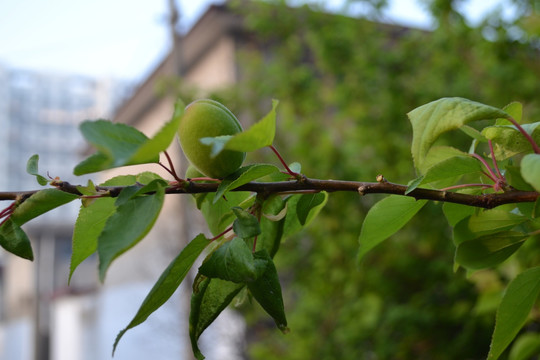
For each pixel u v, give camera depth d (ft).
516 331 4.00
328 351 17.20
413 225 16.81
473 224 4.09
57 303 52.70
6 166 61.46
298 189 3.68
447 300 17.02
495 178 3.80
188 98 22.82
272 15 21.58
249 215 3.36
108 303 45.42
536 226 4.39
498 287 10.35
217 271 3.22
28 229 52.16
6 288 66.13
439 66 19.34
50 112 63.87
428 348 16.01
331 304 17.72
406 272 17.06
